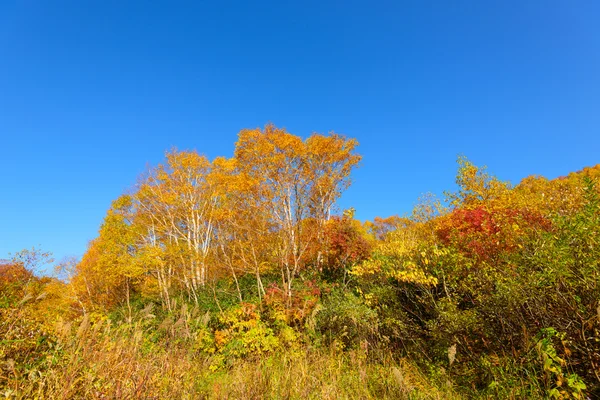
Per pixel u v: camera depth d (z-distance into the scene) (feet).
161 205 69.36
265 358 27.04
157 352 19.39
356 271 29.96
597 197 14.76
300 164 61.00
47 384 11.88
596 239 13.79
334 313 30.83
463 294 21.86
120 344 16.02
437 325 21.86
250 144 55.06
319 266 56.08
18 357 13.05
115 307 65.16
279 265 53.57
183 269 63.87
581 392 12.14
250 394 16.11
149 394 13.39
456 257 21.62
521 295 16.10
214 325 35.14
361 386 18.86
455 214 36.70
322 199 61.52
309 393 16.93
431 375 20.36
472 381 18.01
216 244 62.34
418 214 49.67
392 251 33.27
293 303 36.63
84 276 69.51
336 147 61.41
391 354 23.12
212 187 68.39
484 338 18.81
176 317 27.50
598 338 12.62
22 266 30.71
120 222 67.46
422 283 23.65
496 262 19.15
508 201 37.11
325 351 26.18
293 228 53.62
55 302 59.93
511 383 15.25
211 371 22.68
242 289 53.47
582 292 13.85
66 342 14.62
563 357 13.75
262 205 51.13
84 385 11.96
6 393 10.42
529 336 15.39
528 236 19.10
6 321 14.01
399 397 17.58
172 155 68.64
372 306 29.19
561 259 14.46
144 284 65.72
